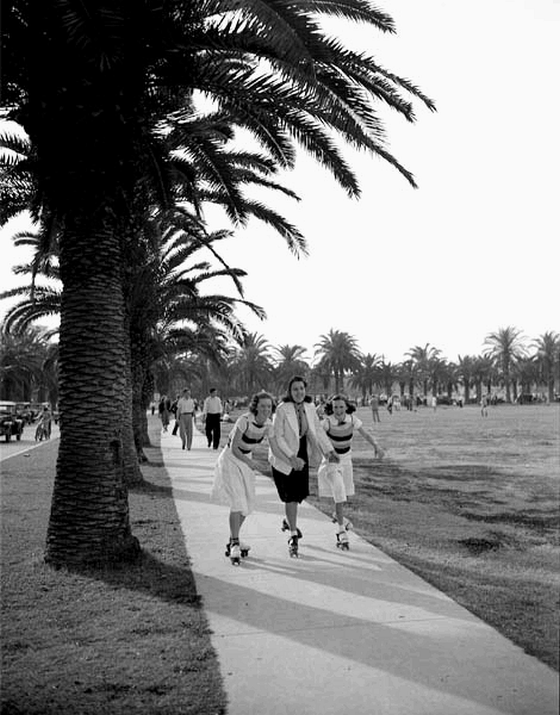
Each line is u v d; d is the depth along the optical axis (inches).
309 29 231.5
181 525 341.7
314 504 418.6
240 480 267.4
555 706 136.3
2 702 141.9
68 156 269.7
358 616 194.4
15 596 219.1
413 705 137.3
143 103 294.4
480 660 160.6
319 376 4082.2
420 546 298.7
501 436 1136.8
